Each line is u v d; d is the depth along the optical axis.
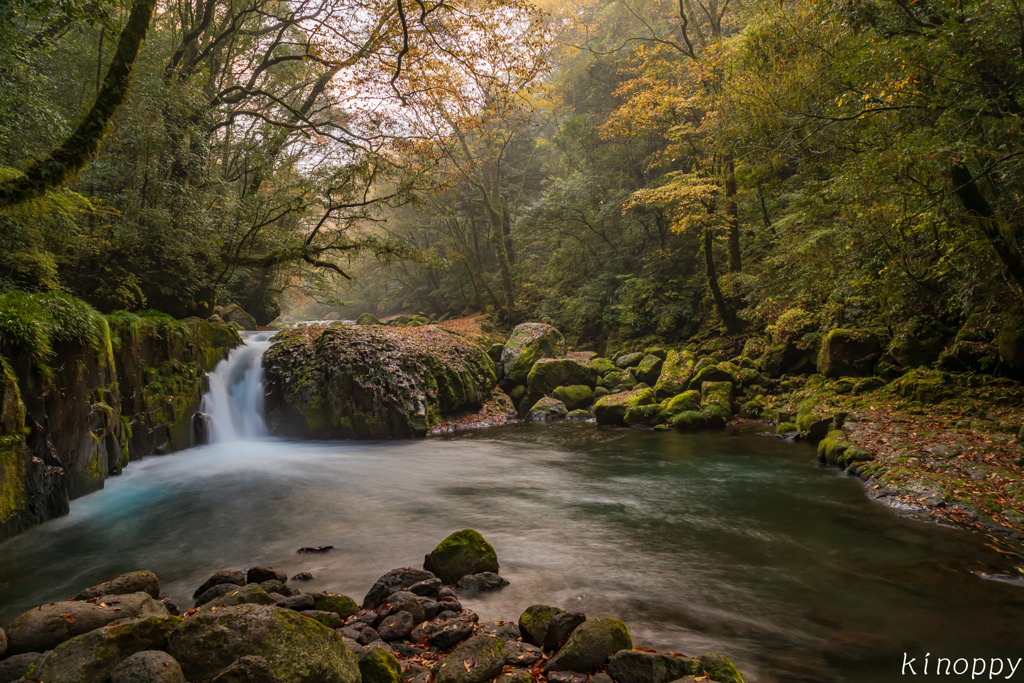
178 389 12.52
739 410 15.75
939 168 8.69
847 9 9.59
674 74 19.67
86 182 12.05
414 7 11.05
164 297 14.30
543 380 18.83
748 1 16.73
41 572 6.09
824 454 10.36
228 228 15.26
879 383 13.29
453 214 30.62
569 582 5.60
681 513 7.91
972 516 6.69
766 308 17.98
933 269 11.19
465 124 14.59
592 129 27.09
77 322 8.64
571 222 26.52
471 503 8.66
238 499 8.95
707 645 4.32
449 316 39.09
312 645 3.37
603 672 3.67
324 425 14.67
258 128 17.73
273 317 29.33
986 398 10.69
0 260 9.62
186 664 3.26
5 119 8.80
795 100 10.30
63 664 3.26
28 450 7.20
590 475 10.39
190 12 18.58
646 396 16.41
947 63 8.45
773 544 6.58
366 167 15.19
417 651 4.15
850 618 4.75
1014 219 9.12
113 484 9.55
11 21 7.40
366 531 7.37
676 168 24.50
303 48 21.19
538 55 12.14
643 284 23.55
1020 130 8.55
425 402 15.88
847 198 10.88
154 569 6.17
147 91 12.90
